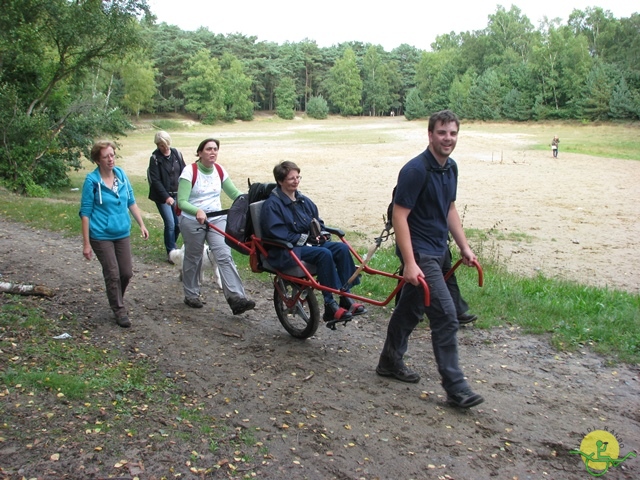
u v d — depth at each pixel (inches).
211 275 322.7
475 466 146.5
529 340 243.1
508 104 3887.8
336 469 140.3
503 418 173.5
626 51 3720.5
